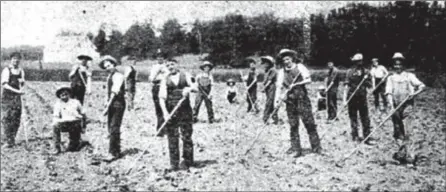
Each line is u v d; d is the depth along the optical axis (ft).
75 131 38.09
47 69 124.36
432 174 32.27
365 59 120.88
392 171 32.60
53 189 28.60
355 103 41.37
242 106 69.56
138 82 123.54
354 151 36.83
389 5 118.52
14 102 40.45
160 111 42.86
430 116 59.26
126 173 31.76
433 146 40.81
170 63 31.81
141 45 152.56
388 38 116.57
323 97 62.80
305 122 35.88
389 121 53.47
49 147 39.83
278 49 148.15
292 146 35.96
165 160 34.96
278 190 28.25
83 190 28.32
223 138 42.91
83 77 47.32
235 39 147.64
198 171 31.86
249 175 30.96
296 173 31.68
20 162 34.65
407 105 34.73
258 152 37.40
